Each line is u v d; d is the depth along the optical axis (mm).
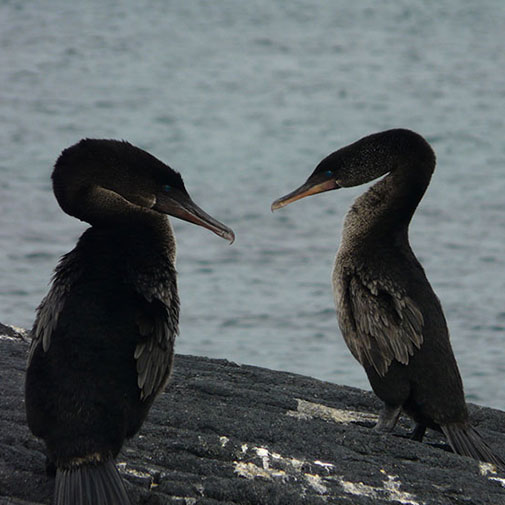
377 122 51719
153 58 71125
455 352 18500
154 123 51375
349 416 7930
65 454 5414
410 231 28375
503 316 20719
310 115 53688
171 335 6020
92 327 5719
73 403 5492
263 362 17953
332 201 31984
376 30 82625
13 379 7473
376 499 5969
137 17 86875
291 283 23578
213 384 7977
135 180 6684
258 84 63250
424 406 7434
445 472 6477
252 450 6453
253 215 30641
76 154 6648
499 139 46500
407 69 67562
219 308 21469
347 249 7980
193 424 6859
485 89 60656
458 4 93188
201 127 50469
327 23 86000
